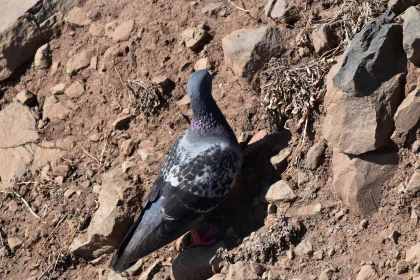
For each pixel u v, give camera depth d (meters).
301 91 7.98
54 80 10.05
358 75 7.35
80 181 8.95
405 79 7.43
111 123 9.18
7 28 10.30
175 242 8.06
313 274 7.06
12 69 10.27
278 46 8.56
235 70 8.62
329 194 7.56
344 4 8.37
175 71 9.14
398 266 6.73
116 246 8.27
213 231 7.92
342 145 7.41
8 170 9.43
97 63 9.79
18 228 8.94
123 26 9.78
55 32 10.42
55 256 8.53
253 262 7.27
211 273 7.65
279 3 8.92
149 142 8.81
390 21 7.57
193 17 9.46
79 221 8.55
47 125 9.66
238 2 9.38
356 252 7.04
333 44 8.27
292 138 8.05
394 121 7.32
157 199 7.71
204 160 7.66
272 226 7.44
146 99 9.02
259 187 8.05
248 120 8.42
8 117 9.89
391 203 7.18
